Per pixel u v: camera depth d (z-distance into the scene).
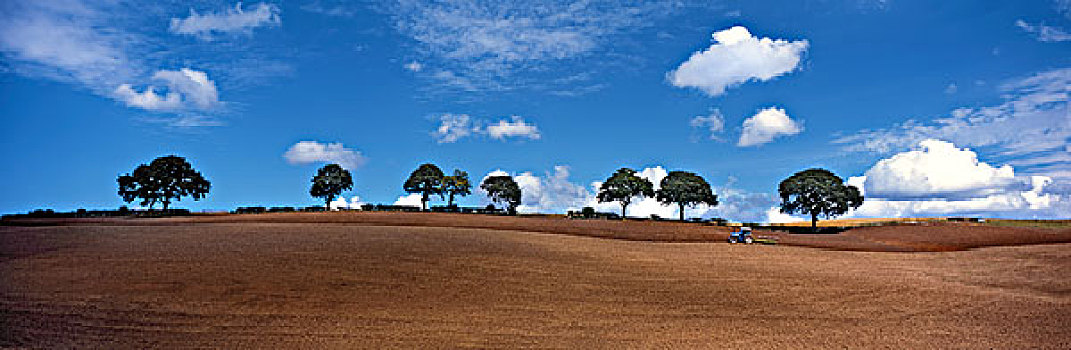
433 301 22.23
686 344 17.98
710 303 23.42
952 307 23.20
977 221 76.44
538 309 21.66
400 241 35.91
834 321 20.98
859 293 25.77
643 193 87.81
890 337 18.91
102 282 23.42
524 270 28.55
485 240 38.78
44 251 30.44
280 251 30.81
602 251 37.03
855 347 17.81
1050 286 28.17
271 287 23.19
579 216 76.19
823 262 36.06
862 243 53.72
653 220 77.38
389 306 21.33
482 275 26.92
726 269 31.53
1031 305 23.55
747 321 20.83
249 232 39.97
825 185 77.94
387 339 17.77
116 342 16.89
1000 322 20.78
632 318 20.88
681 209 84.94
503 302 22.48
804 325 20.39
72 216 59.12
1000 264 36.38
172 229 42.00
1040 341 18.33
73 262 27.31
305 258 28.89
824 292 25.88
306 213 67.44
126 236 36.94
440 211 80.75
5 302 20.48
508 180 91.62
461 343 17.56
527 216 73.12
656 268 31.00
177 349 16.45
